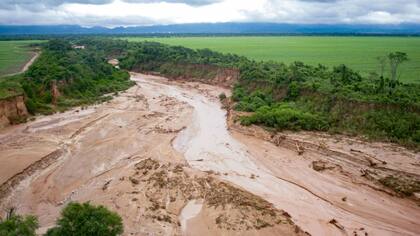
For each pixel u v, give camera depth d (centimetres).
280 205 3609
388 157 4503
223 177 4206
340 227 3244
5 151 4700
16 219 2386
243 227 3091
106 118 6450
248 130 5756
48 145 4991
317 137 5256
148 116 6650
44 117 6372
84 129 5828
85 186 3941
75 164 4481
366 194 3847
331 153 4722
